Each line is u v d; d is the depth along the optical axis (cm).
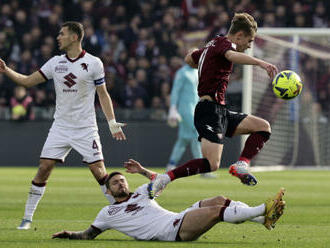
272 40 5997
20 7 7194
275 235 2336
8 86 6612
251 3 7306
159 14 7244
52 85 6619
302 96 6169
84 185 4431
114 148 6191
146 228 2092
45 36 7038
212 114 2305
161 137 6219
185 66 5081
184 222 2053
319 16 7325
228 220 2027
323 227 2567
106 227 2138
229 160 6169
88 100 2495
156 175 2152
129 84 6700
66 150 2511
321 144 6247
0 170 5816
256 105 6022
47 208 3147
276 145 6166
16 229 2448
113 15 7294
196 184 4594
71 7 7231
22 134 6256
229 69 2330
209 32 7069
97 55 6831
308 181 4956
